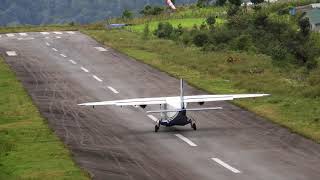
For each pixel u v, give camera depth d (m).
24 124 119.75
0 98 147.12
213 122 119.06
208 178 83.44
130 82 167.62
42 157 95.25
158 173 86.12
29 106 137.12
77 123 120.31
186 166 89.62
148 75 177.88
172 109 109.62
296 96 143.62
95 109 133.38
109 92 154.00
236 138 106.31
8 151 99.38
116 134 110.94
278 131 110.69
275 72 182.25
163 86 160.88
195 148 100.06
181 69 186.12
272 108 129.38
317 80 158.12
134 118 124.12
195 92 152.25
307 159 92.38
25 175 85.62
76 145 103.06
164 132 111.50
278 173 85.31
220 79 170.12
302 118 119.31
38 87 161.25
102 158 94.69
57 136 109.38
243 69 184.12
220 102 137.38
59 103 140.50
